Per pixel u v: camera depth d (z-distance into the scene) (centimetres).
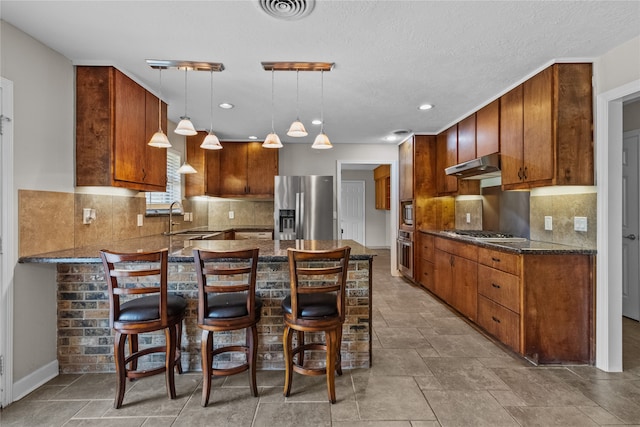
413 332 299
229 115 372
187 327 230
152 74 262
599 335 230
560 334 237
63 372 225
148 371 189
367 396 197
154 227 363
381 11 178
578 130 236
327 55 230
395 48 220
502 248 256
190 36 206
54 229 223
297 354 231
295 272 186
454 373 225
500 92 301
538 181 253
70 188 238
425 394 199
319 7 175
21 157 199
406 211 506
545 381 213
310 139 498
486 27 194
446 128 426
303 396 197
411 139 471
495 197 371
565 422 173
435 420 174
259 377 221
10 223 192
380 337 288
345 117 383
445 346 269
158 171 313
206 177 451
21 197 199
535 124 255
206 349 187
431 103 333
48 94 219
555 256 235
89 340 227
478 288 297
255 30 198
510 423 172
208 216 532
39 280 211
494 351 259
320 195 476
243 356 233
